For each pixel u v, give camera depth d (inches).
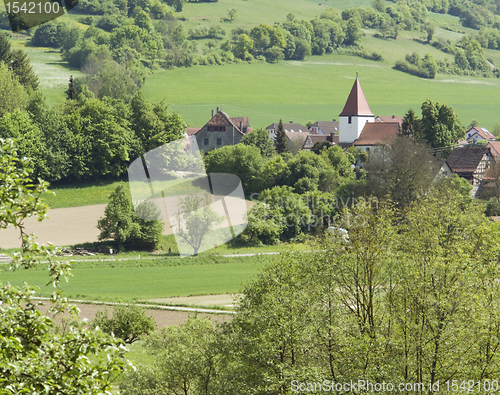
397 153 5290.4
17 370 588.1
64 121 6520.7
